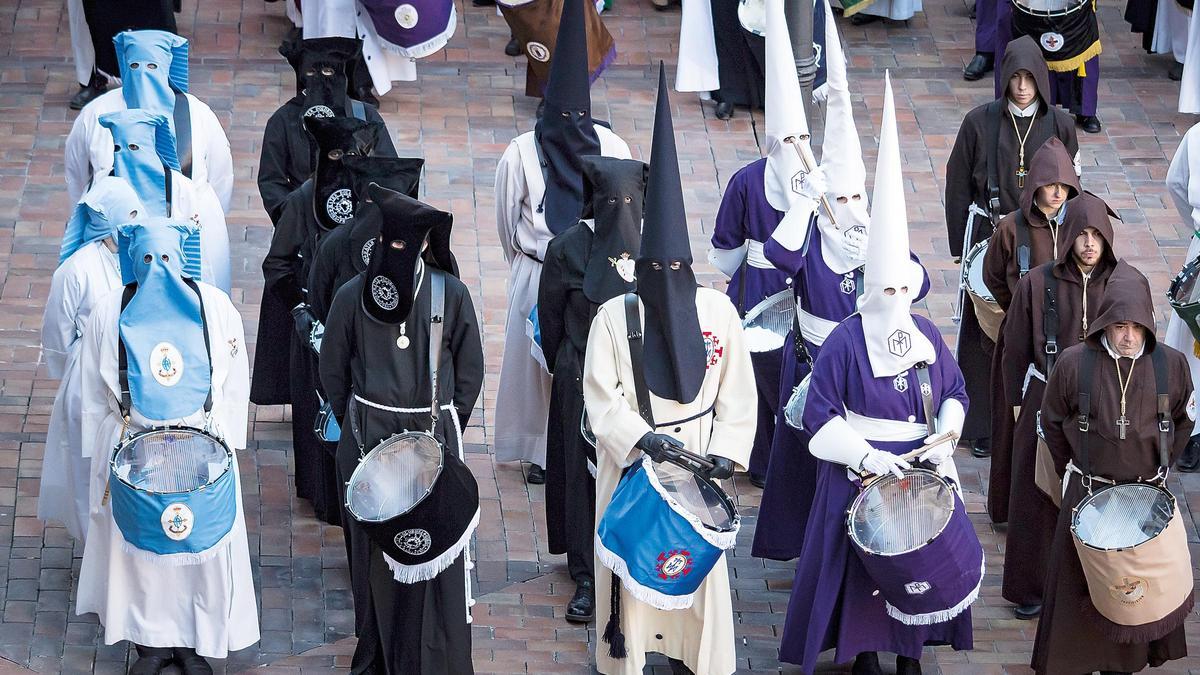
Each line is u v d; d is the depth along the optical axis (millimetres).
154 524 8414
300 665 9273
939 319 12977
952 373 8711
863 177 9719
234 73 16016
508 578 10094
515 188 10375
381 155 10234
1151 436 8719
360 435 8383
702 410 8422
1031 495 9594
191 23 16938
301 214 9859
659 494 8086
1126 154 15258
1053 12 14891
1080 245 9500
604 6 17438
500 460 10945
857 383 8578
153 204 10062
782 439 9727
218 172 11320
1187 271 10359
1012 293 10344
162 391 8570
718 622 8609
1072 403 8836
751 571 10266
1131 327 8641
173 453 8602
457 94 15891
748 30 15000
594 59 15016
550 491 9789
